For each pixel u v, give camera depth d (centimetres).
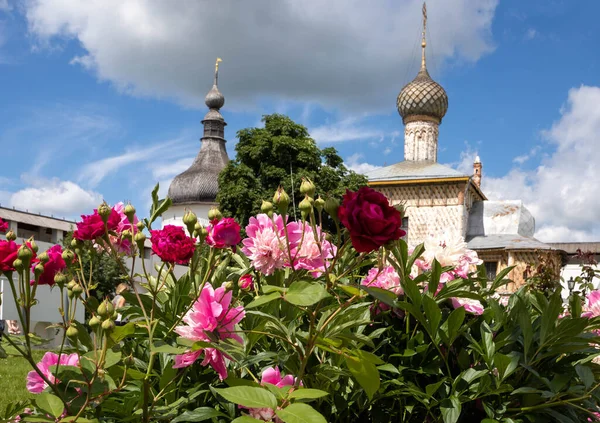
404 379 210
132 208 212
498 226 4022
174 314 209
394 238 152
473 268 281
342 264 242
